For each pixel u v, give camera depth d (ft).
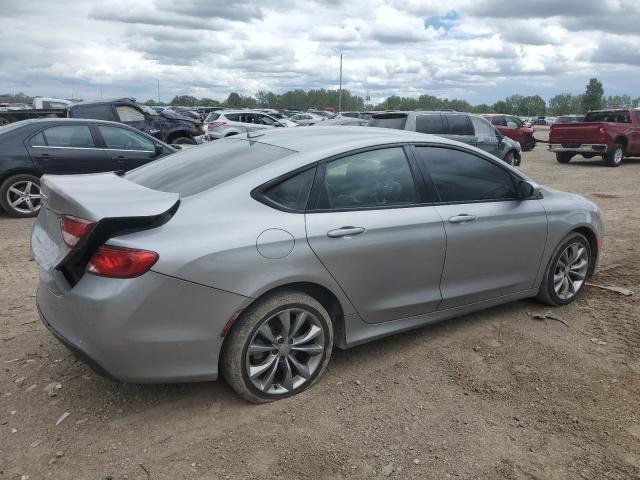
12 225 25.79
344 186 11.32
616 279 18.07
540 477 8.68
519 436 9.70
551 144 60.85
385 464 8.92
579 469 8.87
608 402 10.79
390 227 11.50
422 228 12.03
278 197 10.50
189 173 11.47
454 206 12.82
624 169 55.11
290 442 9.42
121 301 8.87
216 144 13.37
